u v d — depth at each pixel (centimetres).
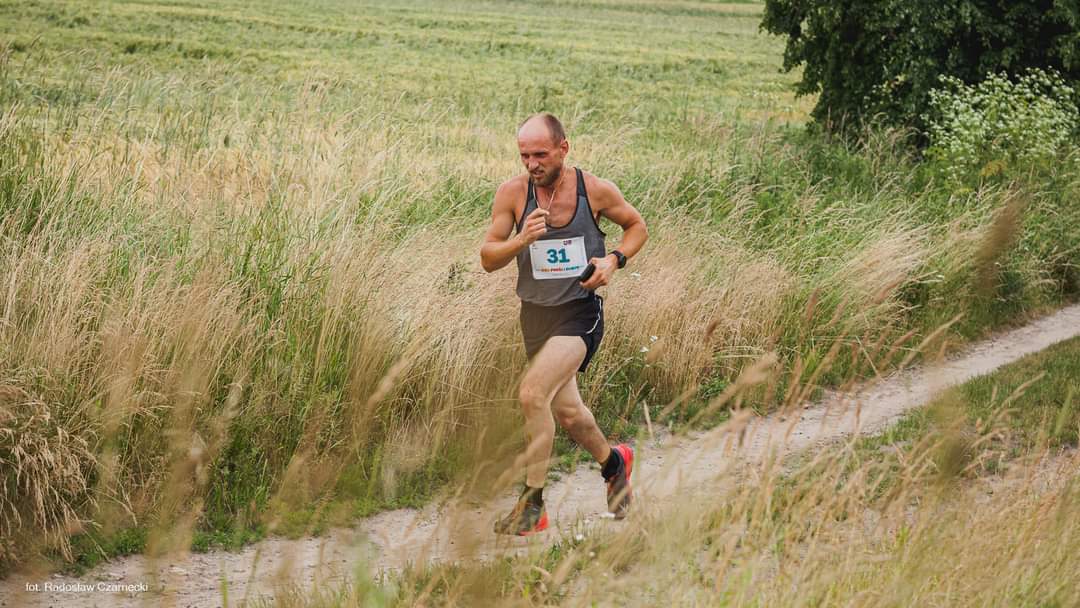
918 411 1469
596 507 1173
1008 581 784
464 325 1372
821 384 1711
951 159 2855
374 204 1711
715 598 722
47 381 1095
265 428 1185
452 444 1252
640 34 13288
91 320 1199
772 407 1600
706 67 9075
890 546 833
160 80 2275
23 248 1266
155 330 1166
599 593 725
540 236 1018
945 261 2166
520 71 7962
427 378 1323
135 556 1002
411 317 1365
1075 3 3438
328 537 994
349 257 1427
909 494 857
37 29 7288
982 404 1542
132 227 1428
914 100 3441
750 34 14462
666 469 772
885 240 2106
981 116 2928
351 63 7456
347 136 2088
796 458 1122
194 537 1023
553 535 1041
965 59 3600
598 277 1016
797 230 2225
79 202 1438
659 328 1623
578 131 2977
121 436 1094
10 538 975
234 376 1215
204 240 1438
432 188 2125
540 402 1001
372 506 1102
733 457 852
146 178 1662
